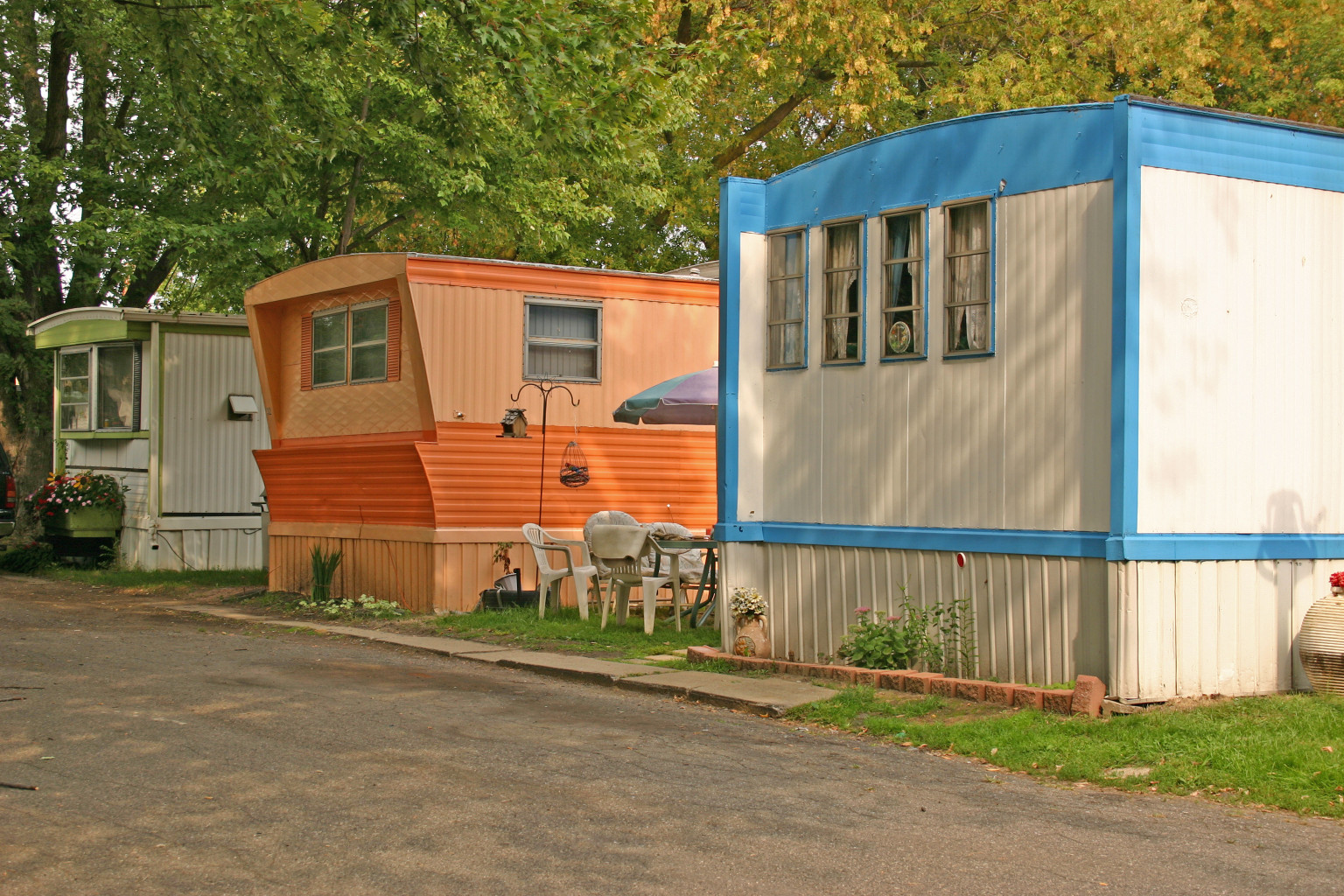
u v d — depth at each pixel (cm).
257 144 1842
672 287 1513
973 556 904
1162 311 823
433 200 2086
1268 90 2508
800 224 1040
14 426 2239
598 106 1323
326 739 734
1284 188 866
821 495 1020
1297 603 864
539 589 1332
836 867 506
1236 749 677
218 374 1988
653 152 2155
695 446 1522
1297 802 603
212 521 1977
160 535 1930
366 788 620
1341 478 886
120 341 1977
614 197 2264
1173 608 820
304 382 1591
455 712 836
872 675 912
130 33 1939
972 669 900
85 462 2106
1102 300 831
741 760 708
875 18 2234
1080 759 685
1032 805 613
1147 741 708
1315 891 483
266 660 1073
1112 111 834
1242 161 852
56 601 1584
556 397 1444
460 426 1382
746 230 1064
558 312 1450
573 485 1453
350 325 1512
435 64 1388
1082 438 841
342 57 1511
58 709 816
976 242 912
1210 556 829
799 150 2628
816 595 1019
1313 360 877
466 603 1404
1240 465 846
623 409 1309
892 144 970
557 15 1274
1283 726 720
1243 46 2516
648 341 1499
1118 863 517
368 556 1498
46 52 2275
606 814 580
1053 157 866
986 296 905
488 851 520
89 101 2200
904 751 744
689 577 1336
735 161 2644
